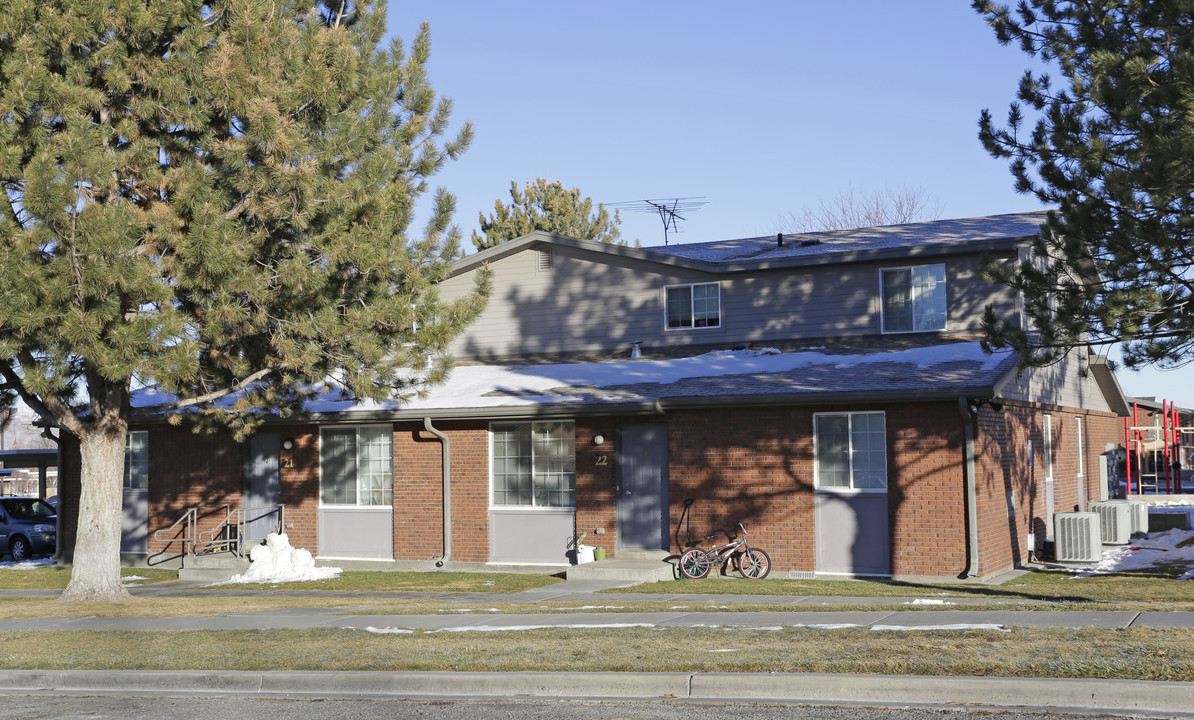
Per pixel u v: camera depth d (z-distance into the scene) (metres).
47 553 29.98
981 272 17.58
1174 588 17.36
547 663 10.46
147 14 15.59
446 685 10.23
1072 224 16.08
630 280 25.42
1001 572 19.38
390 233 17.27
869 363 20.67
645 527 21.02
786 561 19.52
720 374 21.72
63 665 11.87
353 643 12.16
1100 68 15.92
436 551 22.70
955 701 8.80
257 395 18.95
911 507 18.61
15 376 18.06
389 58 19.06
